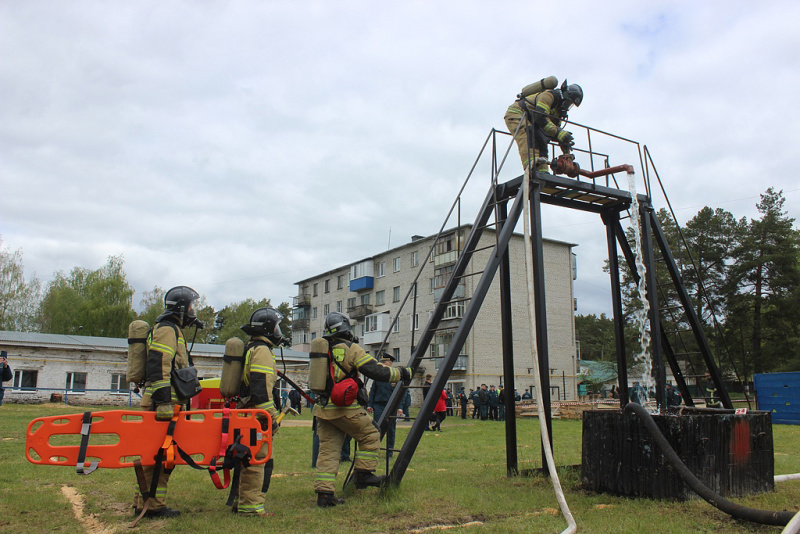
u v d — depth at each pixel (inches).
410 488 255.3
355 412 230.2
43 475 285.9
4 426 548.4
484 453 424.8
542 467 292.5
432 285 1772.9
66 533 178.4
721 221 1481.3
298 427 668.1
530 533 178.5
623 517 199.5
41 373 1183.6
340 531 183.3
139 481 194.2
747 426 248.7
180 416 197.0
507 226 274.1
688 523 190.4
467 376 1587.1
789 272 1433.3
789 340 1425.9
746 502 229.0
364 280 2053.4
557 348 1722.4
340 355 227.6
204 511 212.1
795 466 343.9
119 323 2000.5
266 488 214.7
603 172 319.3
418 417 245.9
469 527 187.2
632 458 235.8
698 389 390.0
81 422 185.2
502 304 311.1
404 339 1856.5
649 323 306.2
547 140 315.6
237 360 217.2
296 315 2513.5
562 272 1777.8
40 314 2108.8
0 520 194.9
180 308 201.2
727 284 1457.9
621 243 343.9
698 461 230.1
